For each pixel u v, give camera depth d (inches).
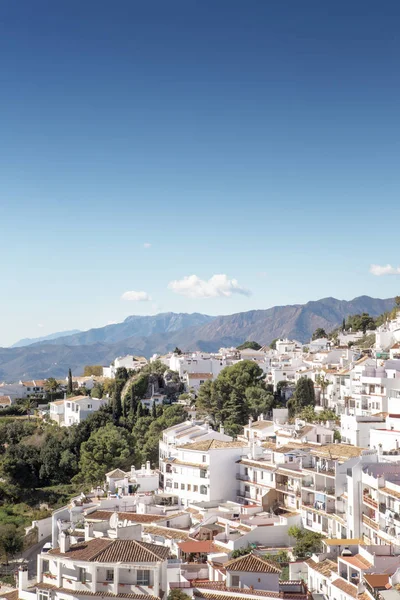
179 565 3964.1
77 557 3663.9
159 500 6136.8
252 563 3882.9
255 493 5999.0
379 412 7303.2
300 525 5221.5
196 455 6392.7
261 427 7682.1
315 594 3917.3
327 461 5265.8
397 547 3944.4
